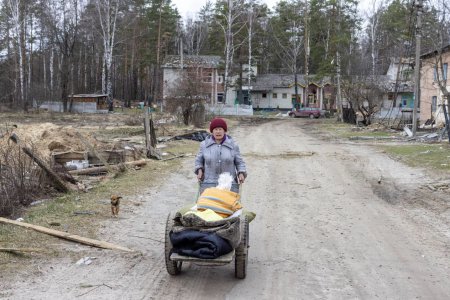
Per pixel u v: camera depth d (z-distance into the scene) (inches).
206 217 219.8
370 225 346.6
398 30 2384.4
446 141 954.1
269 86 3056.1
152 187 470.9
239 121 1979.6
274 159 718.5
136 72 3580.2
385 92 1958.7
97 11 2439.7
